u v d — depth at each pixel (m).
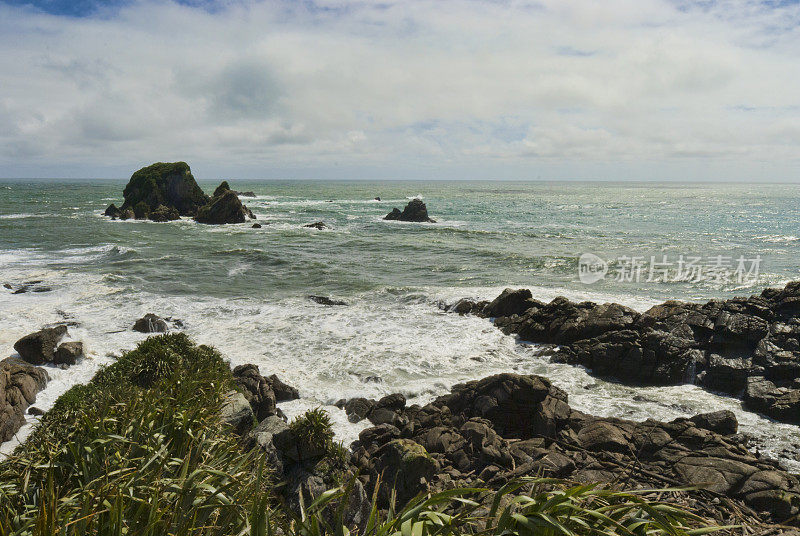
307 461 10.72
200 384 8.84
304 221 82.44
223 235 62.09
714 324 21.09
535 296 31.05
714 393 18.73
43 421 10.86
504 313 26.61
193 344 15.90
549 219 91.31
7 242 50.84
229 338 22.80
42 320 24.27
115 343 21.52
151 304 28.00
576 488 2.46
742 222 86.88
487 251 50.28
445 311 28.14
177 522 3.28
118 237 56.88
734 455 12.45
